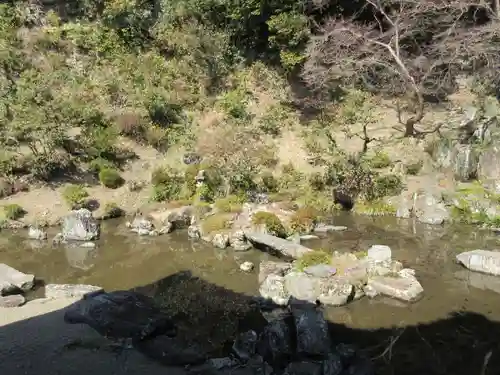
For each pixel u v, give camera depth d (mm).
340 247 11828
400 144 16453
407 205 13969
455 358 7605
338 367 7086
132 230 13570
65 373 7277
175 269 11203
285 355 7641
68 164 15984
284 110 18766
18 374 7258
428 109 18453
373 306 9141
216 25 20672
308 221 12789
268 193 14828
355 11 19625
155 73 19641
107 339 8164
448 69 18891
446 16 18719
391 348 7871
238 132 17406
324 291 9234
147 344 8016
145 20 20781
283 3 18328
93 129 16750
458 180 14555
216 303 9547
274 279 9703
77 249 12477
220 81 19953
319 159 16266
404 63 17969
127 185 15711
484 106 17203
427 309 9000
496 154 14211
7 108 16219
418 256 11289
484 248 11656
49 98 17156
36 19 20578
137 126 17469
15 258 11984
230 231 12602
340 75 19078
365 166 15086
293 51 18359
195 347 8000
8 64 18500
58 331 8398
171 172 15961
